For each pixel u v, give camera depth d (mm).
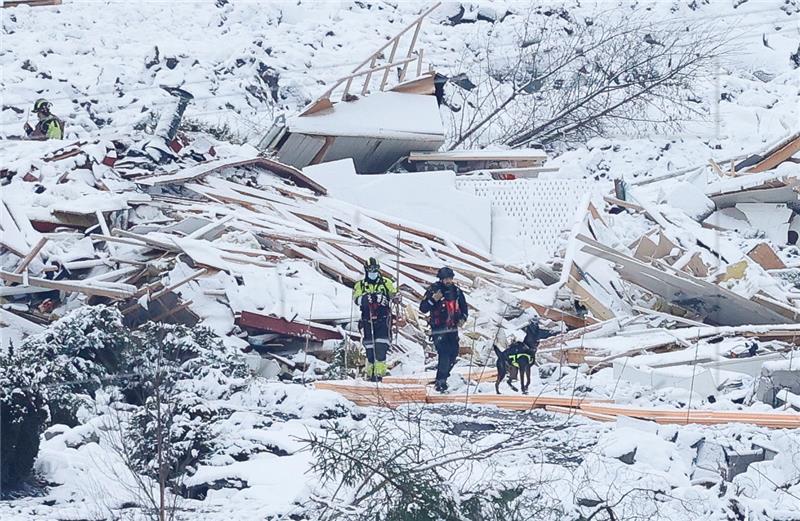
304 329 69750
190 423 42875
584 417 53625
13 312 71188
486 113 134625
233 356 55250
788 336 74688
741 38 158000
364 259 82938
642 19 145750
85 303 71438
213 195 88562
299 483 40375
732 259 92125
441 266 85625
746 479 42688
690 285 81938
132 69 131375
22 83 124125
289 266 77062
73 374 49906
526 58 141000
